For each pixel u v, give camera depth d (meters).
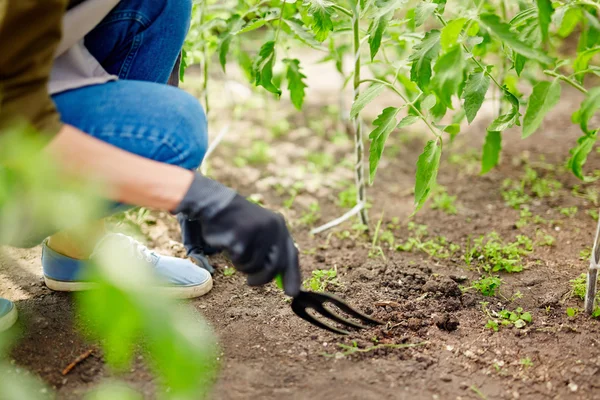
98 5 1.33
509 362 1.58
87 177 0.88
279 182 2.81
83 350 1.59
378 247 2.21
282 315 1.79
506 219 2.45
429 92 1.63
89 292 0.63
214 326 1.73
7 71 1.04
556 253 2.19
